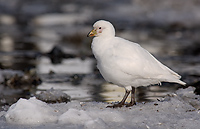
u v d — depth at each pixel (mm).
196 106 8781
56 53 20875
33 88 12719
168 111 8102
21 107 7609
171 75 8375
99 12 43719
